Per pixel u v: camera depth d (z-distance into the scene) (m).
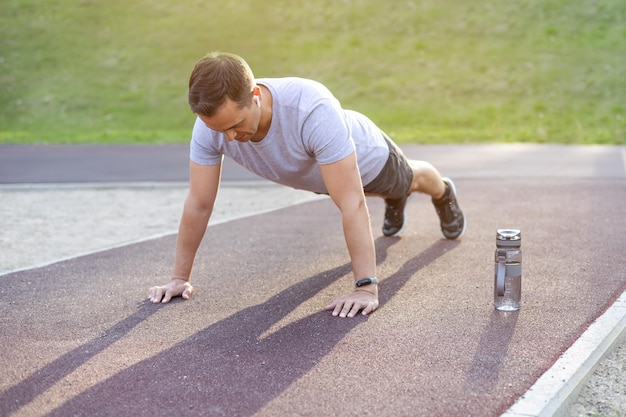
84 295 4.47
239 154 4.02
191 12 24.48
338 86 19.88
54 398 3.06
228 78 3.39
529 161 11.06
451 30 22.22
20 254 5.86
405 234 5.86
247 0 25.02
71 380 3.23
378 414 2.85
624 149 12.55
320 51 21.83
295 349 3.51
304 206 7.51
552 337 3.58
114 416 2.89
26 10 24.70
